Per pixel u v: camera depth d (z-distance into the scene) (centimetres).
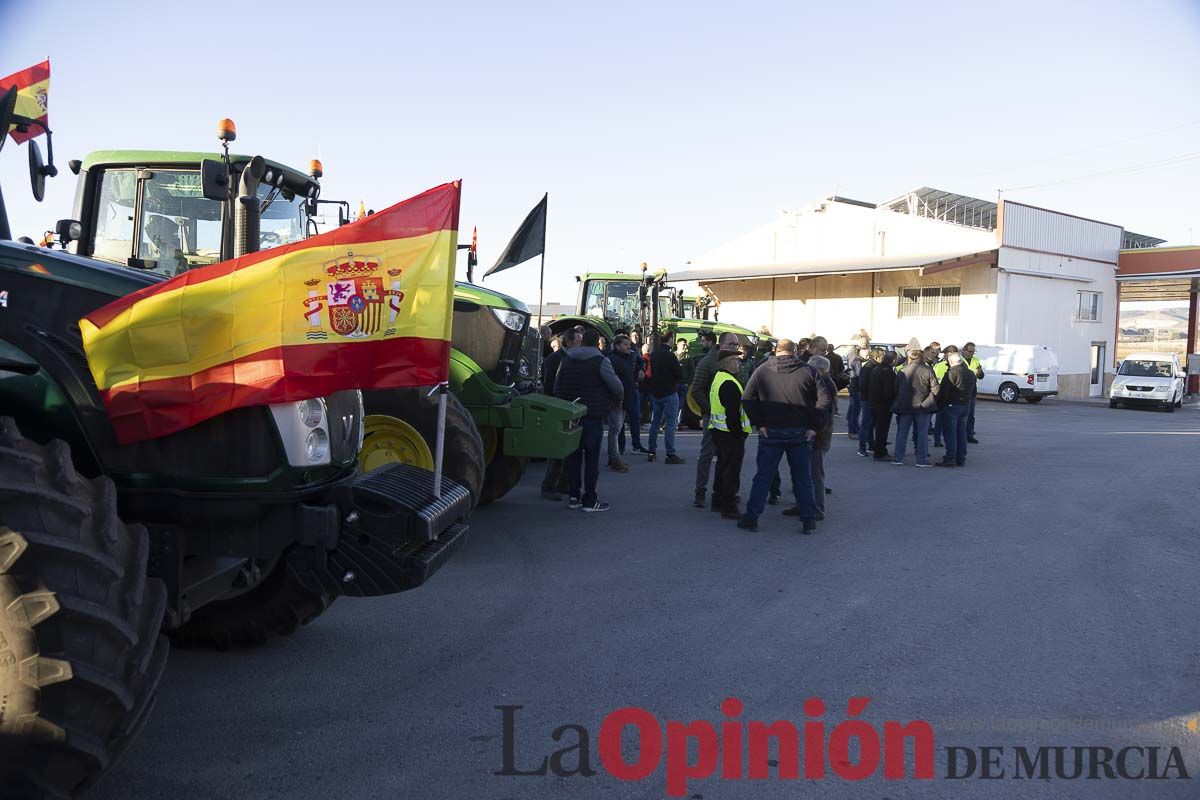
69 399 356
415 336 363
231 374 356
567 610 576
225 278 355
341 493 382
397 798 335
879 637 529
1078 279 3400
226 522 372
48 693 264
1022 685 457
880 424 1338
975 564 704
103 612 275
